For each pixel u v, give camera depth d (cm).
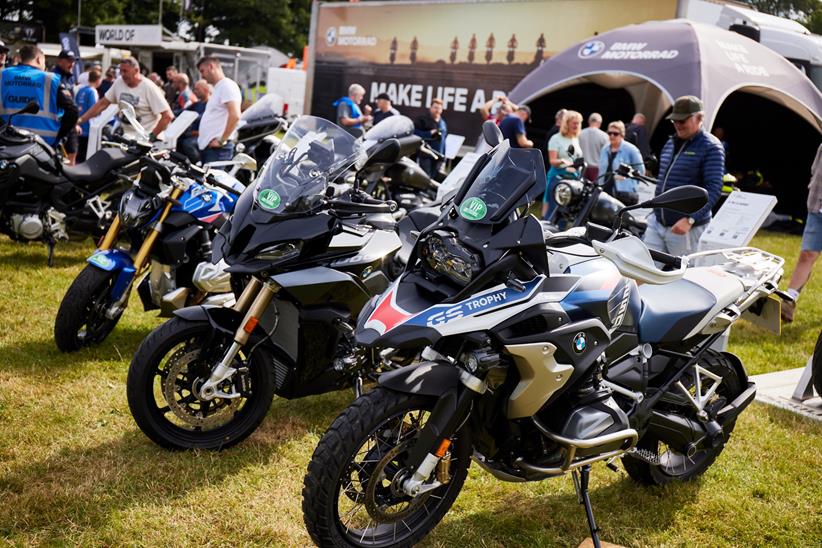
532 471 296
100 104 903
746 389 381
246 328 360
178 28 4744
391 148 385
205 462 370
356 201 402
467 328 269
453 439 302
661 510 361
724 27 1208
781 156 1466
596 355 296
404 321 270
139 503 333
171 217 481
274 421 425
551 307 282
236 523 325
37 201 670
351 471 290
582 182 544
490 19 1324
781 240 1222
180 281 495
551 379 283
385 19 1498
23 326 540
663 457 391
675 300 355
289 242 365
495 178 286
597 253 307
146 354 360
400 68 1477
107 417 411
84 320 491
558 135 942
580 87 1419
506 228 275
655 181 479
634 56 1066
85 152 1102
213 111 790
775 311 386
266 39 4925
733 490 383
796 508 370
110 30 2378
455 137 999
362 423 274
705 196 289
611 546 326
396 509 317
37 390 436
